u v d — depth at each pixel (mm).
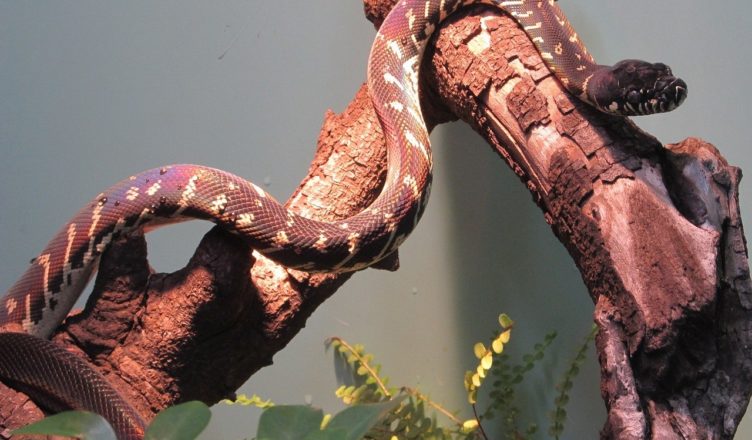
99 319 1920
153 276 1938
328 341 2172
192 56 2119
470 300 2184
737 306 1843
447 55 2010
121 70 2111
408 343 2186
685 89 1892
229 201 1902
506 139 1961
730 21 2135
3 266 2127
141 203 1908
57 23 2096
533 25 1981
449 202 2172
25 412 1841
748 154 2150
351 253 1920
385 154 2025
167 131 2125
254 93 2133
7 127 2105
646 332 1828
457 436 2154
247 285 1921
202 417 1448
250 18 2123
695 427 1812
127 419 1821
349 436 1364
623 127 1915
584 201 1887
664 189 1872
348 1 2135
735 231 1868
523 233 2172
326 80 2141
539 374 2176
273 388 2172
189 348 1926
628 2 2135
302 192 2020
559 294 2170
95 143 2119
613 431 1804
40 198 2121
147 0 2105
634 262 1849
